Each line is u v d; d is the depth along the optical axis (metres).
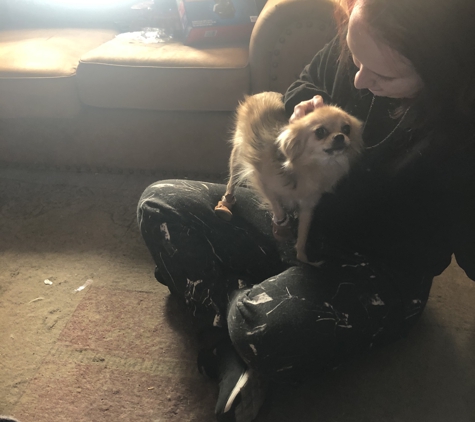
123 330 1.36
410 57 0.73
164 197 1.26
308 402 1.17
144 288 1.51
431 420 1.12
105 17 2.52
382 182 1.00
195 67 1.77
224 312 1.22
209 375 1.21
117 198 1.99
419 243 1.07
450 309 1.42
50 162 2.18
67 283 1.54
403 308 1.15
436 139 0.86
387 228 1.08
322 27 1.60
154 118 1.97
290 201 1.17
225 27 1.91
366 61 0.81
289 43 1.65
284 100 1.24
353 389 1.20
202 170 2.08
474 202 0.87
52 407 1.15
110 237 1.76
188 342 1.32
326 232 1.18
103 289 1.51
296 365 1.06
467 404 1.15
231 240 1.27
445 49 0.70
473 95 0.73
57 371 1.24
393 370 1.24
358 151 1.01
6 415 1.11
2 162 2.23
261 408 1.15
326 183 1.04
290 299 1.04
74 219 1.86
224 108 1.85
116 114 1.99
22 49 2.01
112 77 1.84
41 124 2.07
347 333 1.05
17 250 1.69
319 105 1.05
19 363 1.26
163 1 2.25
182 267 1.23
